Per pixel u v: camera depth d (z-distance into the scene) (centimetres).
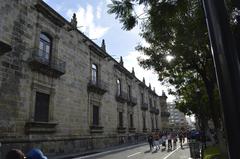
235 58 162
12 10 1642
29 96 1706
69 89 2217
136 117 4300
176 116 13550
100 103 2859
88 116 2523
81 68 2497
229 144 154
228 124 155
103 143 2802
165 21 494
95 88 2694
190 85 1936
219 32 168
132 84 4306
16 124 1564
